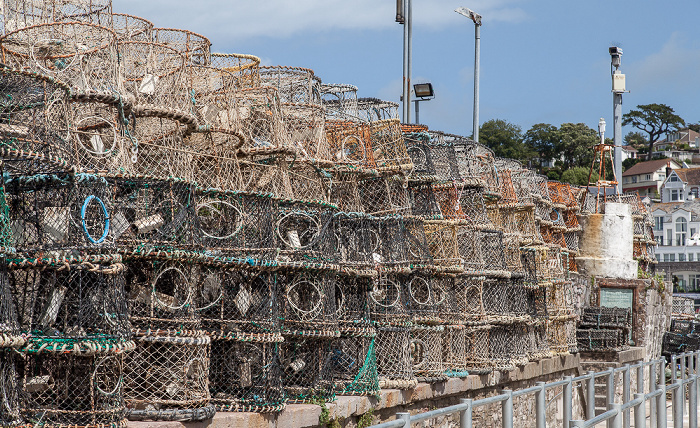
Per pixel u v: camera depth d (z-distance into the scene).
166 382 9.62
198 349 9.78
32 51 9.50
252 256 10.66
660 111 125.50
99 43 10.95
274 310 10.83
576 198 31.36
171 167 9.98
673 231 81.06
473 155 18.61
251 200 10.84
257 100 12.11
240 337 10.41
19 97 8.10
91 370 8.44
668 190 100.69
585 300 28.66
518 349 19.20
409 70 22.00
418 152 16.53
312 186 13.05
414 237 15.16
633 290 28.70
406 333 14.40
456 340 16.31
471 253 17.16
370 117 16.39
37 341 7.95
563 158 89.56
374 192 15.28
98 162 9.48
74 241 8.31
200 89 11.95
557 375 22.28
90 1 11.63
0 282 7.52
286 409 11.16
